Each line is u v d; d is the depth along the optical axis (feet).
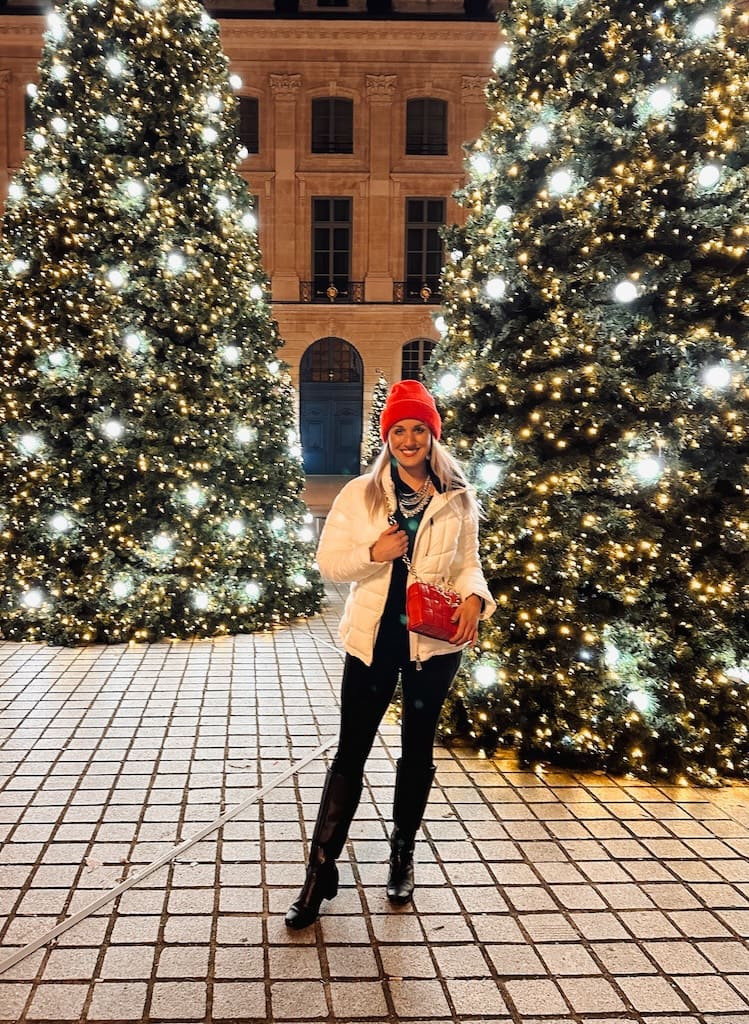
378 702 9.89
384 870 11.14
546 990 8.71
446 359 17.94
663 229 15.62
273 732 16.15
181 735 15.88
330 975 8.83
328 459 102.47
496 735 15.39
